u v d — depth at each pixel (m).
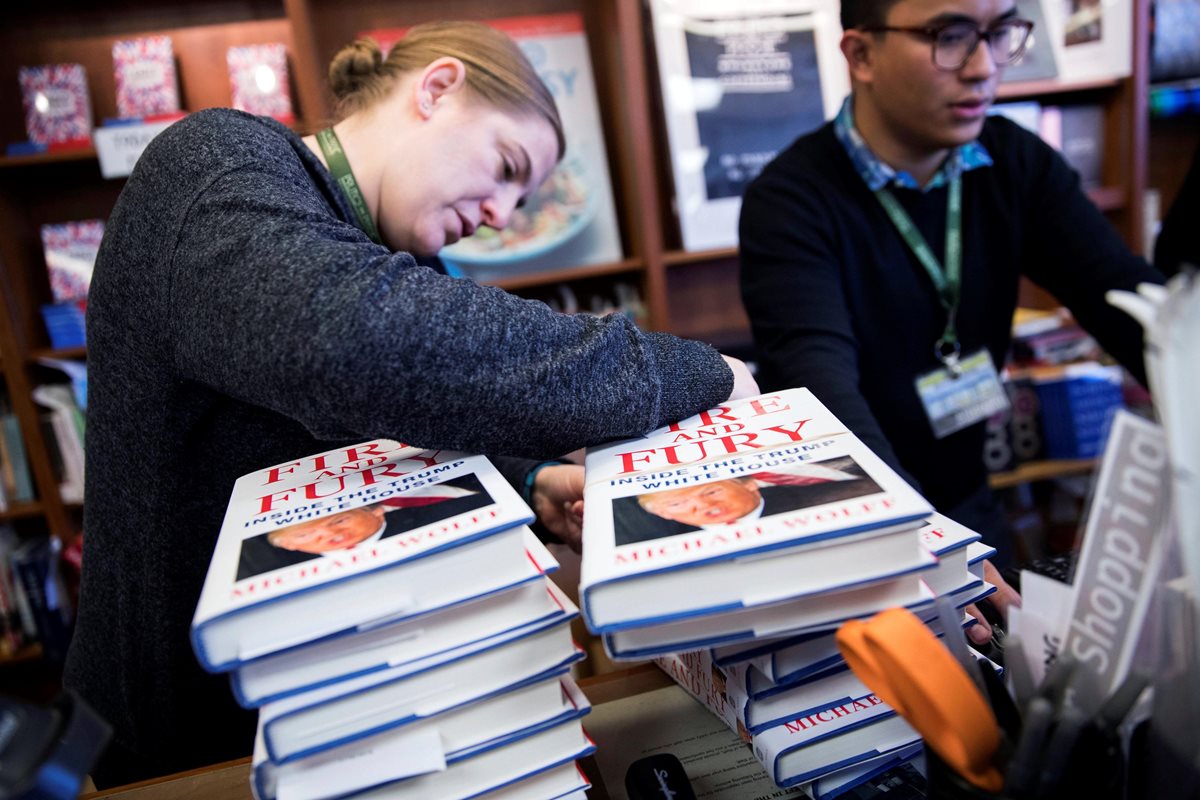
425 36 0.93
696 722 0.61
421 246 0.95
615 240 2.35
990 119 1.37
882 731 0.49
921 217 1.32
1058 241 1.33
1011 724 0.40
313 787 0.42
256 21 2.25
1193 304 0.32
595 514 0.46
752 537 0.40
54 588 2.19
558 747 0.46
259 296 0.54
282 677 0.41
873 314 1.34
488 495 0.46
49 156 2.03
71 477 2.19
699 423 0.60
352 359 0.51
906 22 1.12
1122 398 2.32
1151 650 0.36
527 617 0.44
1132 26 2.35
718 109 2.26
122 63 2.15
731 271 2.58
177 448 0.74
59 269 2.18
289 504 0.50
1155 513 0.34
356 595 0.40
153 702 0.82
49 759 0.31
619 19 2.10
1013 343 2.39
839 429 0.54
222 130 0.67
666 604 0.41
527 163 0.97
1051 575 0.64
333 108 0.98
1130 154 2.43
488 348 0.54
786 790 0.53
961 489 1.48
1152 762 0.38
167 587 0.77
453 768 0.44
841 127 1.31
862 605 0.43
